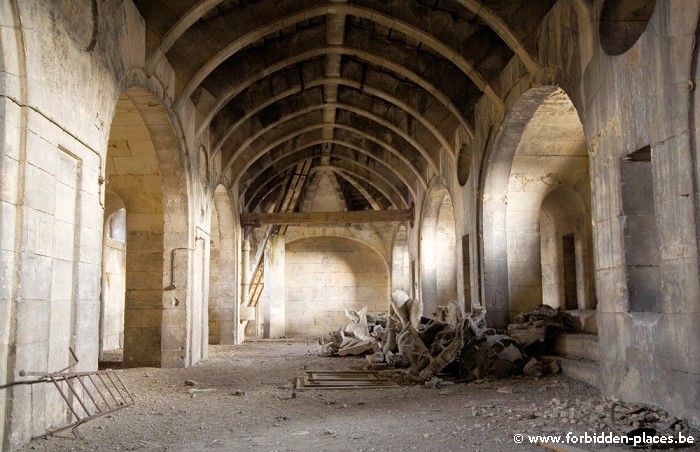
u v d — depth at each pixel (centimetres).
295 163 2209
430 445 559
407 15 1180
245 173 2047
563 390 870
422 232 2006
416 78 1381
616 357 725
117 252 2077
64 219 684
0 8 555
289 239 2714
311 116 1880
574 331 1159
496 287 1301
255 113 1652
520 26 995
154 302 1355
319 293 2853
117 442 604
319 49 1355
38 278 616
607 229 745
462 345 1059
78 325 713
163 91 1102
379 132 1891
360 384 1015
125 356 1340
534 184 1307
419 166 1891
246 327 2581
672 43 586
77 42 709
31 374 589
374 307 2845
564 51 876
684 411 579
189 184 1309
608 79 729
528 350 1136
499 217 1305
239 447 573
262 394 921
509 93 1117
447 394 898
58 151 664
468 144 1426
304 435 622
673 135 588
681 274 581
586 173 1322
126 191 1365
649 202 703
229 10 1168
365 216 2169
